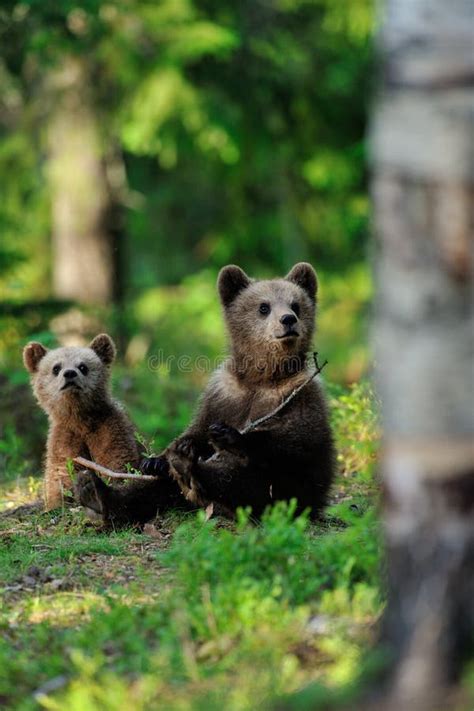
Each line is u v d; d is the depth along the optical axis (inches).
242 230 1325.0
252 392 525.3
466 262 263.6
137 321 1051.3
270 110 1197.7
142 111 1099.3
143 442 617.9
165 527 498.6
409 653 263.6
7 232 1145.4
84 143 1146.7
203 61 1120.2
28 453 756.0
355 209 1241.4
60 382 575.2
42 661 324.8
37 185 1189.7
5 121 1279.5
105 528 501.4
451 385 265.1
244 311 533.0
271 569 353.1
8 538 484.7
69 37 967.6
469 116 262.8
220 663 305.6
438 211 264.7
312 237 1301.7
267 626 319.9
